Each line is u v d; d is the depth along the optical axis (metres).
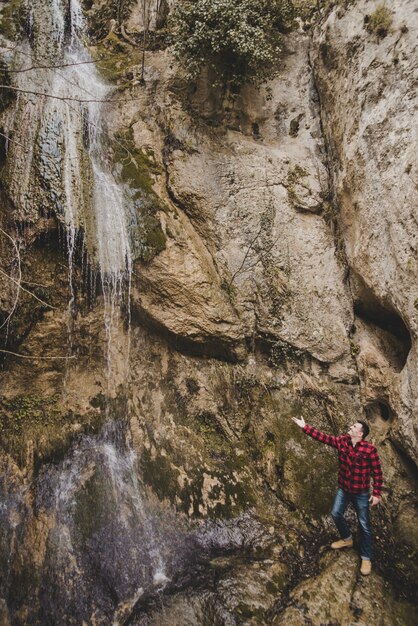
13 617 3.89
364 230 5.29
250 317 5.73
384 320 5.67
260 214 6.01
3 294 4.98
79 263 5.30
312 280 5.81
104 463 5.15
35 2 6.30
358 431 4.27
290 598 4.06
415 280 4.41
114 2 7.50
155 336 5.84
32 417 5.17
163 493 5.05
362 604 3.92
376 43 5.27
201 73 6.36
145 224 5.54
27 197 5.04
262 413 5.52
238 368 5.73
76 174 5.32
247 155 6.28
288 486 5.07
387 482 4.94
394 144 4.77
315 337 5.61
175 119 6.23
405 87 4.76
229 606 3.96
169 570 4.43
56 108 5.54
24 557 4.26
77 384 5.52
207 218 5.94
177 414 5.62
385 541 4.56
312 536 4.71
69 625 3.88
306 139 6.46
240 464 5.33
